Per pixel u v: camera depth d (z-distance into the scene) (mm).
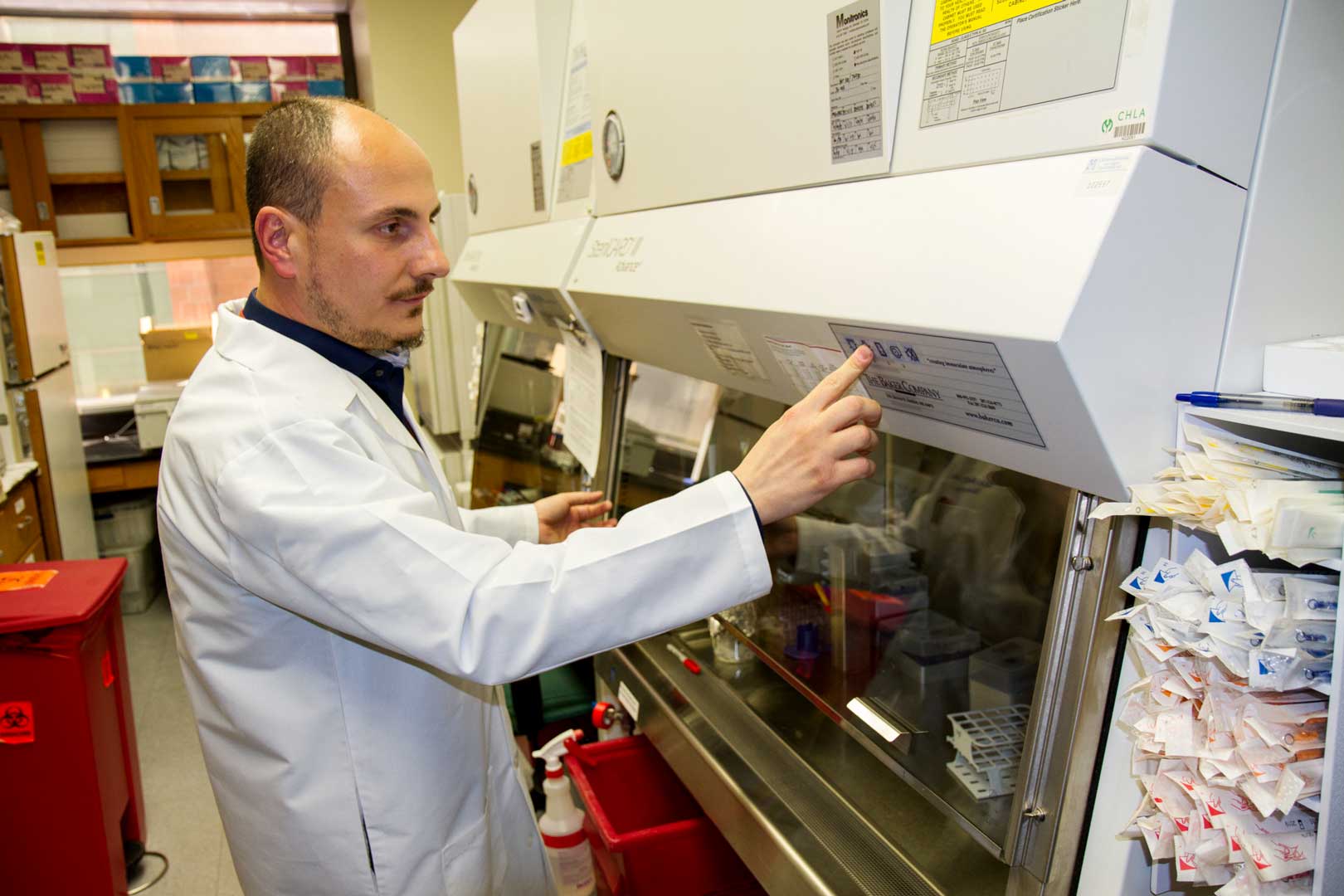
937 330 708
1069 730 797
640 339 1412
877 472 1244
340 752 1028
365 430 1002
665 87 1180
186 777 2791
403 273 977
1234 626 635
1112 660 778
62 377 3697
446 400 3227
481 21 1992
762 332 992
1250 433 711
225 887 2289
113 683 2244
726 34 1026
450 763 1106
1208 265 673
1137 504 688
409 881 1071
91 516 3992
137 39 4328
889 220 794
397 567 841
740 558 884
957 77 746
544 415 2309
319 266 960
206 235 4312
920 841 1020
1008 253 665
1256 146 677
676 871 1564
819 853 1029
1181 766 705
